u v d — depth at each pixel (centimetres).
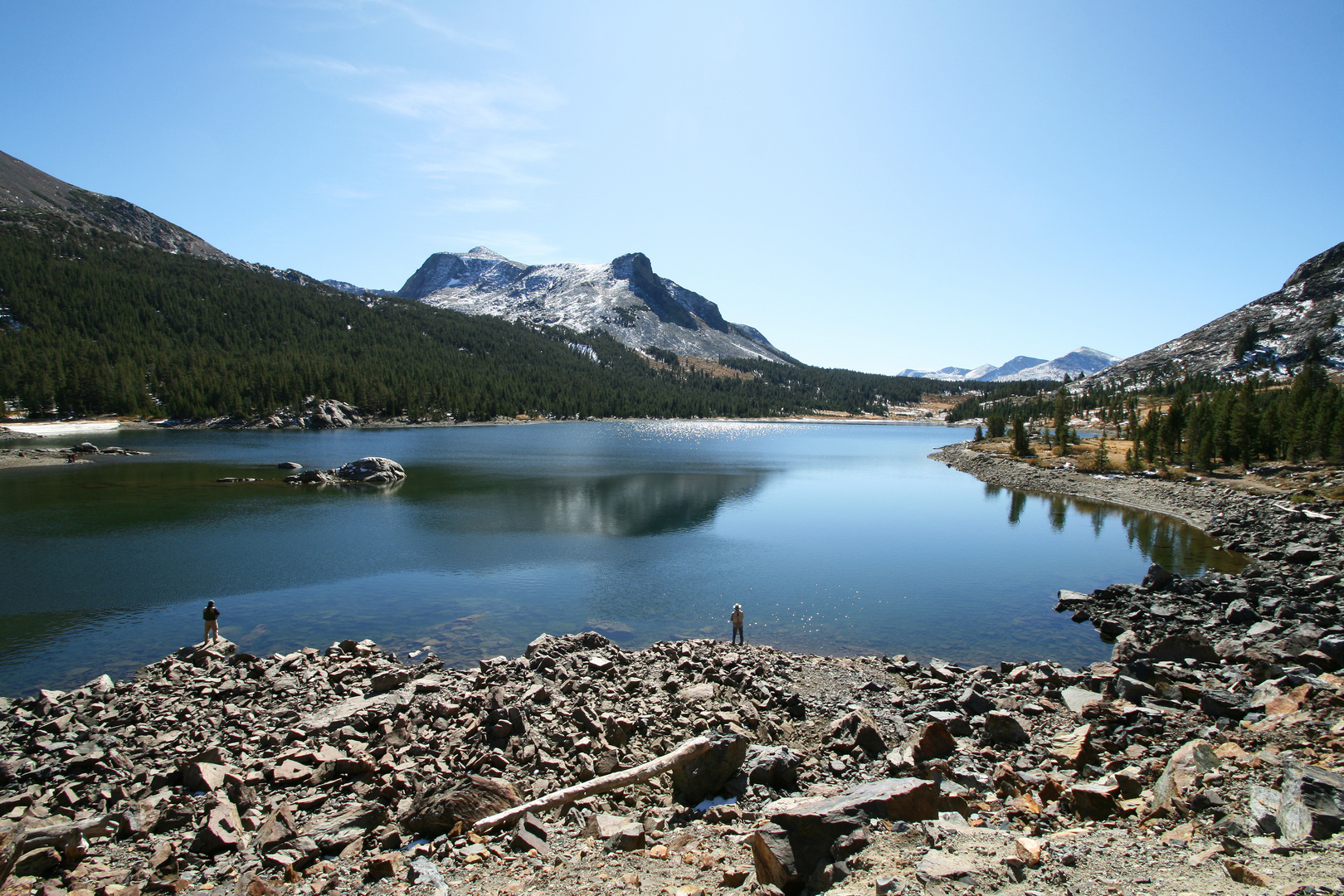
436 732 1516
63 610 2822
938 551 4141
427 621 2750
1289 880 653
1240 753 1093
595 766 1325
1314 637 2023
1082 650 2417
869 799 919
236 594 3086
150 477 6894
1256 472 6750
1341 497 4991
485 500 5916
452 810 1073
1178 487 6450
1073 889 682
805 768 1313
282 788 1256
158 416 15238
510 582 3334
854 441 16025
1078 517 5519
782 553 4044
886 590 3247
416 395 19100
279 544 4078
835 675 2067
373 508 5441
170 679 2003
